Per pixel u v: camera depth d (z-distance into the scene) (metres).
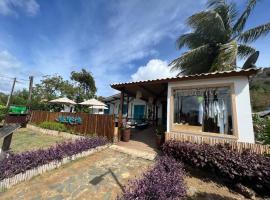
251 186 3.89
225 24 11.09
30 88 17.95
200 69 11.39
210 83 5.67
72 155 5.44
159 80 6.59
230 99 5.30
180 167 4.21
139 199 2.47
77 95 22.39
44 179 4.12
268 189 3.69
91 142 6.44
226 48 9.34
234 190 3.93
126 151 6.52
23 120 13.15
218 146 4.73
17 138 9.05
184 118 6.19
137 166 5.10
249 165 3.80
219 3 10.91
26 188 3.68
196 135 5.73
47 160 4.62
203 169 4.68
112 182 4.03
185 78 5.93
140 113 15.50
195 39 11.78
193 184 4.18
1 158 4.00
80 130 9.49
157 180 3.00
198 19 10.55
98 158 5.84
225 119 5.35
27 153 4.48
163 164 4.12
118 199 2.79
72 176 4.33
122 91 8.87
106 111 19.45
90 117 9.18
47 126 10.82
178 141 5.46
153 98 12.90
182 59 10.80
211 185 4.15
